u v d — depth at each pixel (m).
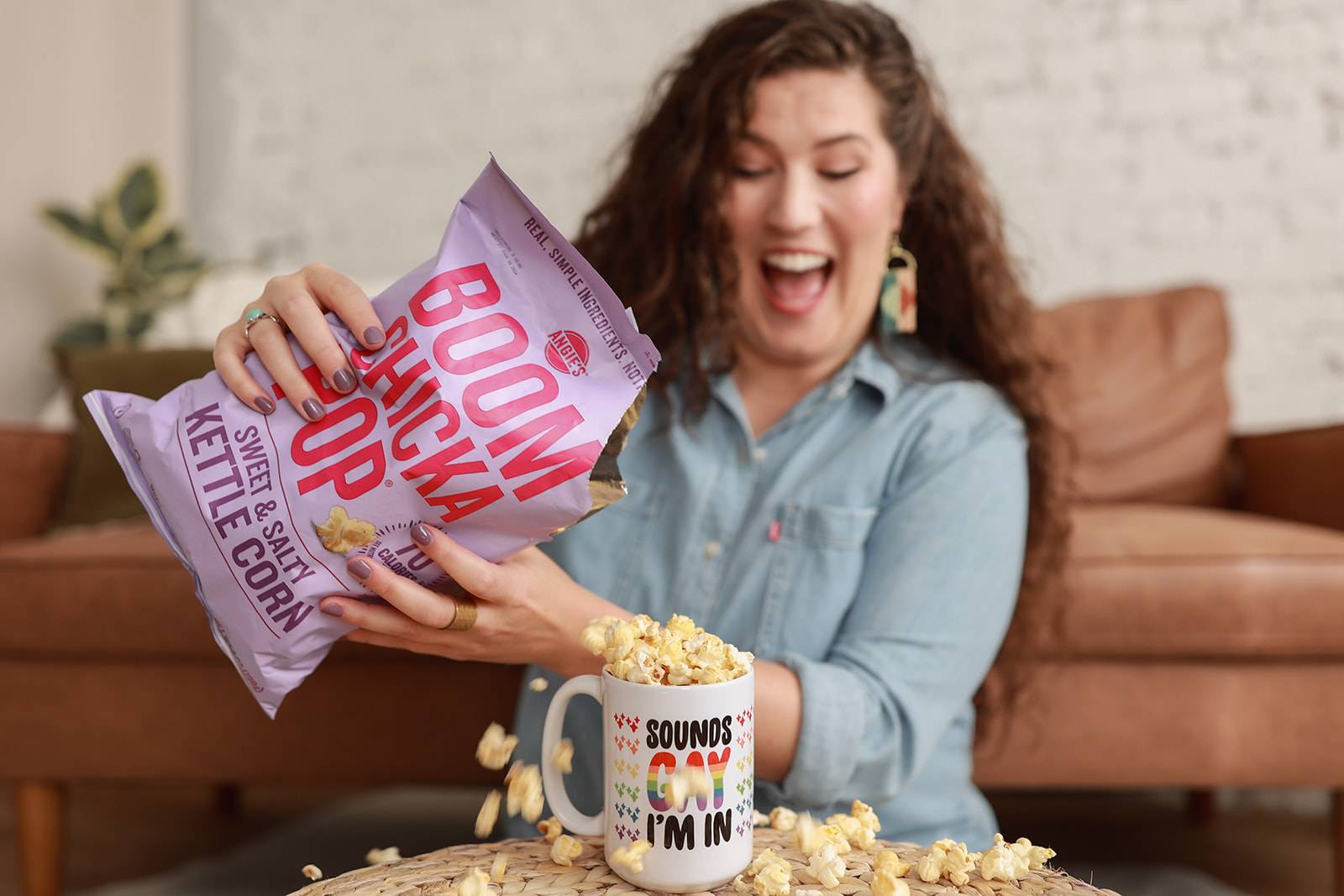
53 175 2.59
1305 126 2.35
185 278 2.56
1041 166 2.45
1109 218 2.43
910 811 1.01
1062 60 2.43
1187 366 1.94
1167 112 2.40
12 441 1.68
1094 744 1.39
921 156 1.09
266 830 1.80
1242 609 1.34
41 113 2.55
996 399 1.10
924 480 1.00
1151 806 1.89
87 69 2.66
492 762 0.66
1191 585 1.35
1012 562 1.00
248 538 0.63
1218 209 2.39
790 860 0.64
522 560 0.74
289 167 2.77
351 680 1.41
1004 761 1.39
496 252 0.65
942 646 0.93
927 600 0.95
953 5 2.45
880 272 1.08
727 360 1.09
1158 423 1.90
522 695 1.11
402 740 1.41
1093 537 1.44
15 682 1.43
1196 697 1.38
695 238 1.09
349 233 2.75
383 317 0.64
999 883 0.61
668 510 1.08
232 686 1.41
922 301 1.18
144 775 1.43
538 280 0.65
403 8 2.69
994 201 1.19
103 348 1.88
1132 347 1.95
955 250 1.15
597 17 2.61
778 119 1.02
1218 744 1.38
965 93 2.46
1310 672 1.38
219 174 2.80
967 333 1.17
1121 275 2.43
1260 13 2.35
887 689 0.90
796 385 1.11
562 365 0.64
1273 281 2.37
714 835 0.58
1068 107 2.43
